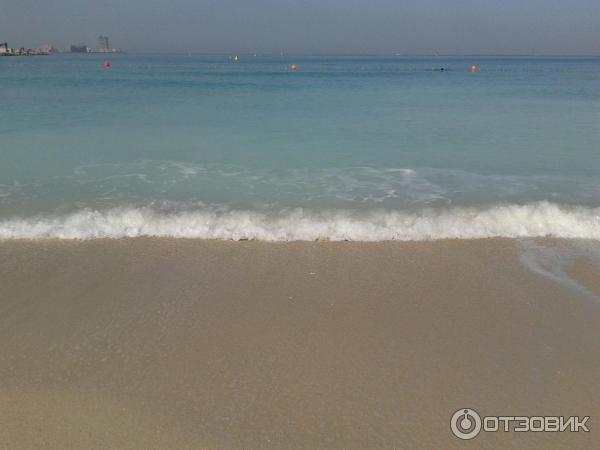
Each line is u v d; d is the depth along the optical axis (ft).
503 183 29.78
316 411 12.19
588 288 18.20
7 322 15.72
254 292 17.69
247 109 57.82
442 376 13.48
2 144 36.99
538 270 19.57
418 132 44.29
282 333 15.29
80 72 138.41
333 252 21.04
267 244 21.74
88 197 26.66
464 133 43.91
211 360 13.98
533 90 89.35
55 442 11.23
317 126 46.73
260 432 11.55
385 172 31.86
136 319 15.94
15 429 11.57
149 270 19.20
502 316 16.38
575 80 125.90
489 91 86.63
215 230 22.93
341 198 27.12
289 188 28.66
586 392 13.03
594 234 22.77
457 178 30.71
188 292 17.61
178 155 35.27
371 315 16.33
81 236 22.11
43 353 14.25
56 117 49.16
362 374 13.50
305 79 122.52
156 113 53.42
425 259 20.43
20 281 18.17
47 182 28.81
